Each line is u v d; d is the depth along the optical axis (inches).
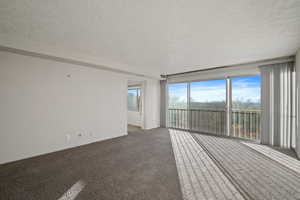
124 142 148.9
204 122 194.2
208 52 116.3
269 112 134.8
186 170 88.4
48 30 82.2
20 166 92.7
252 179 78.0
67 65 128.7
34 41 97.1
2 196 63.8
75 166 93.4
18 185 72.0
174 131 201.3
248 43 97.2
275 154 113.1
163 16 66.4
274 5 57.3
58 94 123.1
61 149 124.7
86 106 143.1
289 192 67.0
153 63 153.0
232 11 61.8
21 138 103.7
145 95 213.2
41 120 113.3
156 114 233.1
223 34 84.2
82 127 139.8
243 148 128.4
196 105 201.6
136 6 59.1
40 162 99.0
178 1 55.3
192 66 164.7
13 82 100.0
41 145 113.3
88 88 144.6
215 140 155.2
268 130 135.9
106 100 161.3
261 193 66.4
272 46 102.0
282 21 69.4
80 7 60.3
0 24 75.4
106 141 152.6
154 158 106.9
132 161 101.5
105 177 80.2
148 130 208.4
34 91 109.7
